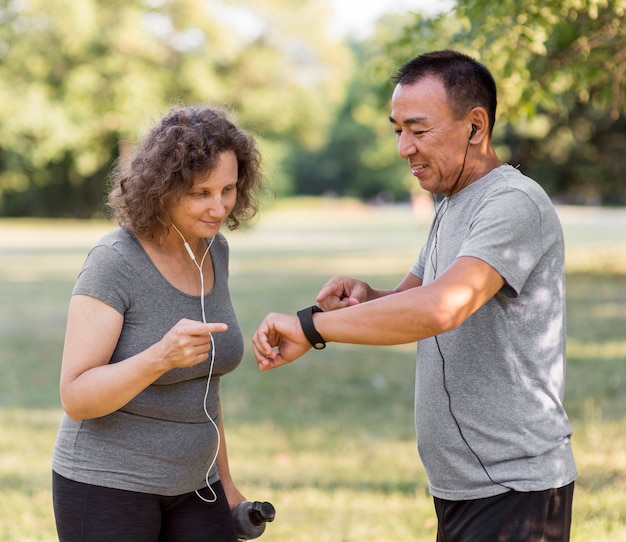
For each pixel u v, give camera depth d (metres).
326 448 5.79
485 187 2.35
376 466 5.35
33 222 41.41
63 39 33.16
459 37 5.05
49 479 5.06
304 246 26.92
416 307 2.13
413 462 5.44
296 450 5.75
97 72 34.03
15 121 33.03
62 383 2.30
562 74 5.38
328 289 2.69
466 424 2.34
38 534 4.12
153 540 2.47
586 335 9.80
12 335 10.58
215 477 2.65
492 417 2.31
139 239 2.45
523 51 4.72
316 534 4.11
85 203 42.94
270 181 2.81
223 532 2.60
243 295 14.13
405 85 2.35
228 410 6.94
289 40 38.09
